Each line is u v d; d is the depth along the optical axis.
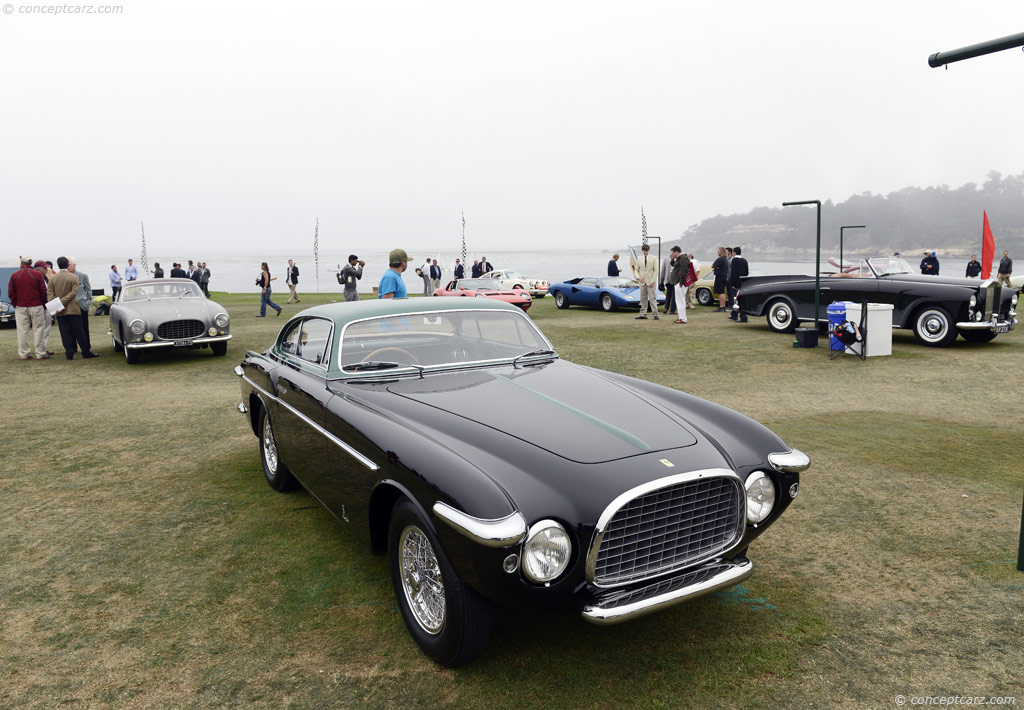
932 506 4.50
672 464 2.82
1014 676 2.74
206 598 3.50
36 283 11.73
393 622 3.25
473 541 2.50
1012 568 3.62
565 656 2.95
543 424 3.12
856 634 3.07
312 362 4.27
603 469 2.74
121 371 10.62
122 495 5.06
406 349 4.14
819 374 9.21
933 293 11.24
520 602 2.58
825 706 2.59
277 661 2.95
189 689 2.76
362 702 2.66
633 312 20.28
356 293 19.47
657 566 2.81
